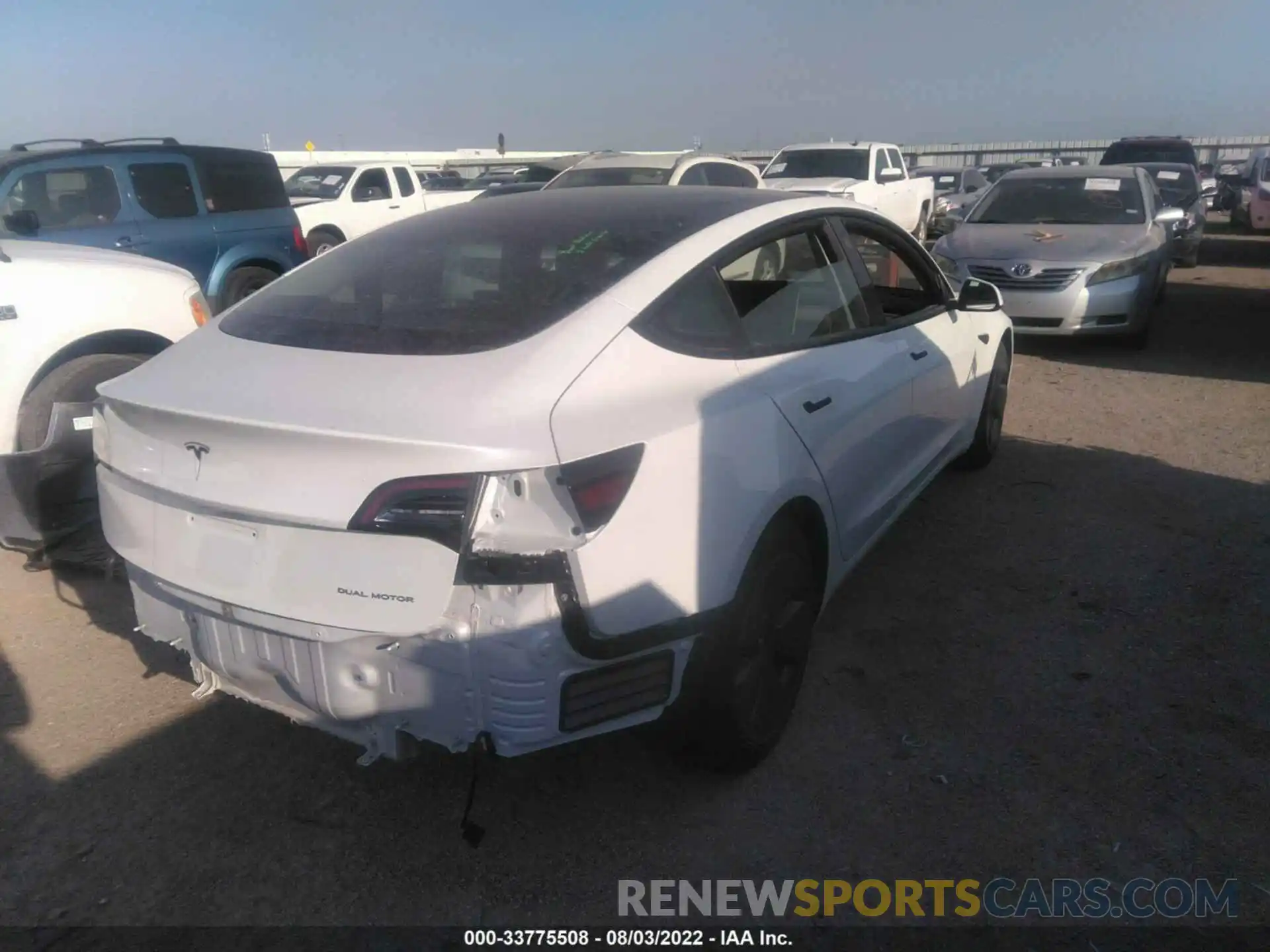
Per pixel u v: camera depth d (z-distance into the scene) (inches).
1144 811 115.6
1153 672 144.3
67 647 154.0
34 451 163.2
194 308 189.2
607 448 94.6
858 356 142.9
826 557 132.3
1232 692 138.9
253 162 396.2
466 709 93.0
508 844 112.0
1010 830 113.0
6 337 163.6
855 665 146.9
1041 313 346.0
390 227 141.9
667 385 106.9
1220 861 107.9
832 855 109.9
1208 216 946.7
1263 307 444.1
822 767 124.2
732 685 110.7
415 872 108.0
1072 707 135.9
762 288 130.4
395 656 93.7
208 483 99.0
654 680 100.4
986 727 131.8
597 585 92.7
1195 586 170.1
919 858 109.3
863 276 153.9
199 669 110.0
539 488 90.2
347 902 104.0
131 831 114.0
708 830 113.9
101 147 352.8
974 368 195.6
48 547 170.9
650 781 122.4
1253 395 294.7
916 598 167.3
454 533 88.5
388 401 95.4
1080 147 1457.9
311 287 125.7
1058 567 178.1
